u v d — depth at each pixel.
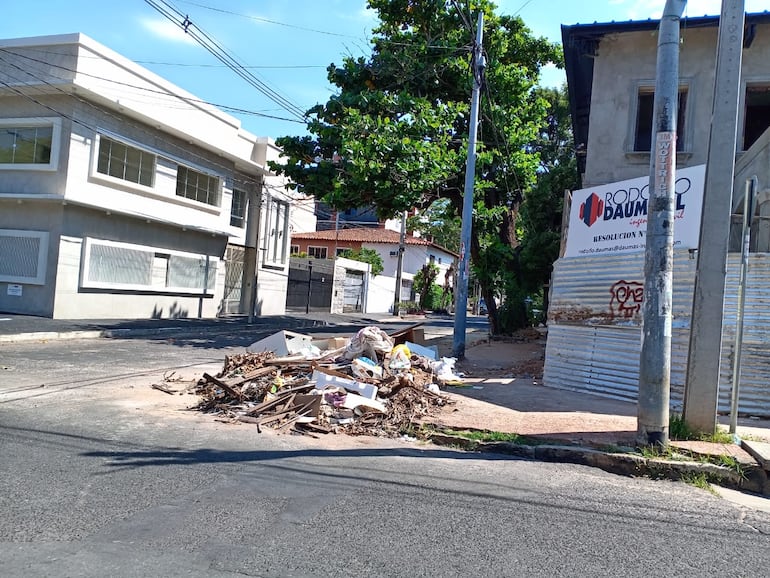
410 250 48.56
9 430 6.44
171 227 22.30
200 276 24.16
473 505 4.85
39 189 17.98
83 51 17.45
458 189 18.14
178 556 3.70
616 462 6.26
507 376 12.32
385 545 3.98
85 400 8.27
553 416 8.23
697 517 4.84
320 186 17.22
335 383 8.38
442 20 17.95
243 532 4.11
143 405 8.14
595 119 13.71
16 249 18.14
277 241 29.84
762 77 12.67
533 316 23.55
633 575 3.70
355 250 45.38
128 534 4.00
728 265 8.73
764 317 8.53
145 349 14.45
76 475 5.12
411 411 8.04
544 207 20.53
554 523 4.54
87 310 19.00
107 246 19.39
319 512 4.54
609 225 10.45
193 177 23.44
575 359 10.66
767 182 9.55
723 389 8.66
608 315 10.11
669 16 6.63
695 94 12.96
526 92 18.91
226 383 8.48
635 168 13.40
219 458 5.86
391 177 15.80
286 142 17.70
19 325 15.61
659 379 6.48
